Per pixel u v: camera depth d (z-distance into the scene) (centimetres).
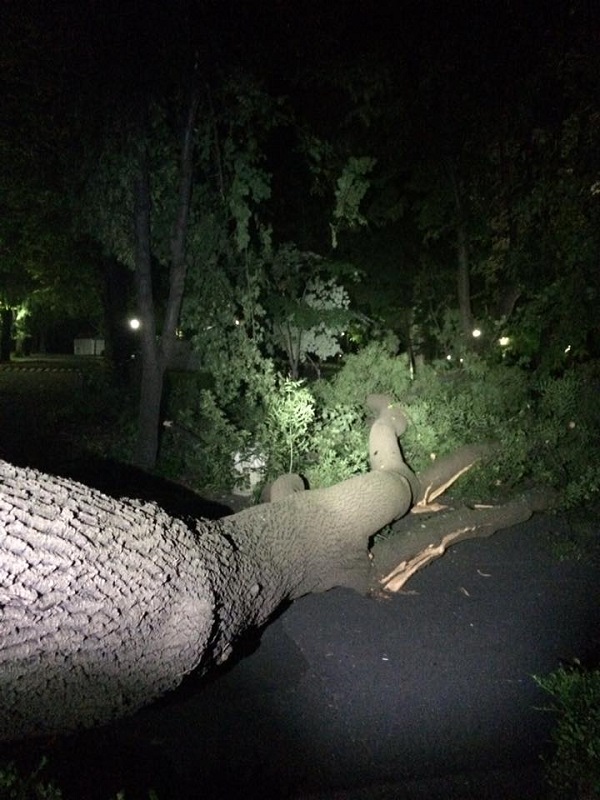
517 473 848
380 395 902
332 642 503
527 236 1159
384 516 593
